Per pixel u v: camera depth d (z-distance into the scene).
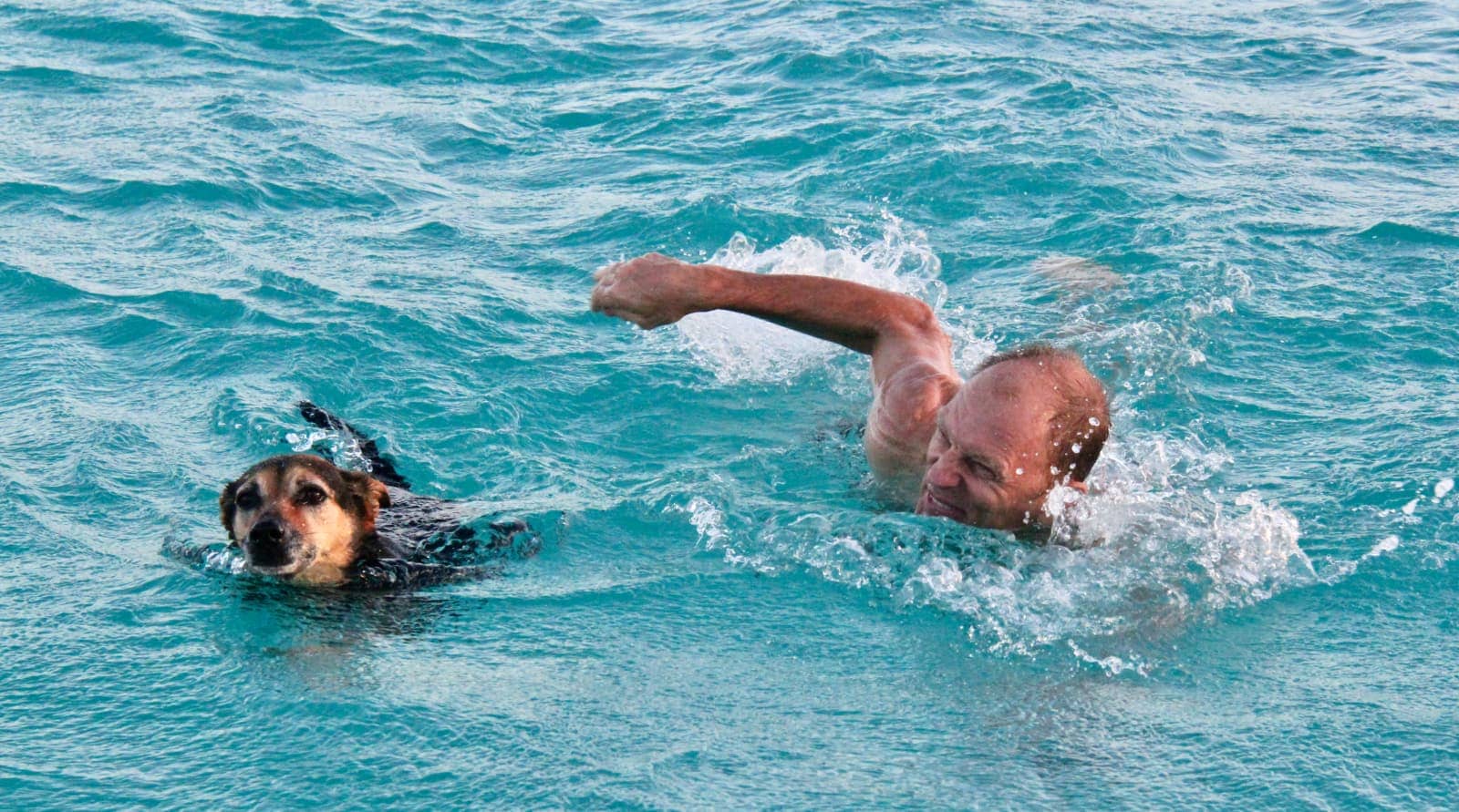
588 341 20.84
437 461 16.98
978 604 12.79
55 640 12.13
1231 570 13.41
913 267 24.03
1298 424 17.56
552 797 9.82
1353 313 21.19
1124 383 18.73
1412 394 18.30
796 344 20.80
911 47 37.97
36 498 15.20
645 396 18.88
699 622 12.71
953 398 14.34
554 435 17.77
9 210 25.56
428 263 23.94
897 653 12.05
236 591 13.34
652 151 30.72
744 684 11.52
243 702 11.12
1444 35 40.31
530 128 32.78
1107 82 34.88
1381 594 13.01
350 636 12.43
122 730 10.69
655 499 15.53
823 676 11.66
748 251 24.70
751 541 14.40
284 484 13.93
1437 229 24.84
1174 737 10.60
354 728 10.73
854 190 27.75
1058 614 12.61
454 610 13.04
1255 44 39.44
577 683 11.53
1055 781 10.02
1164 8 43.53
